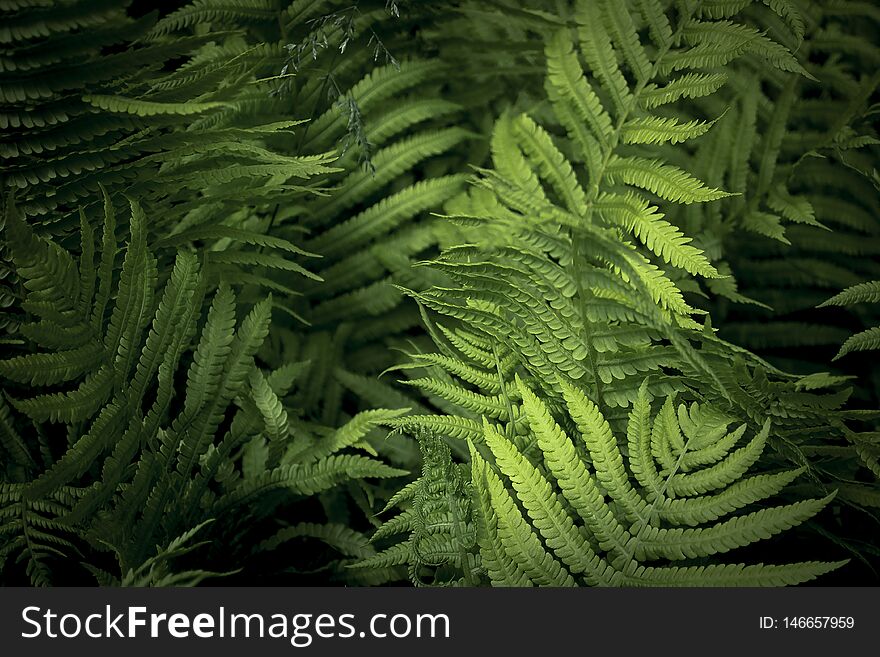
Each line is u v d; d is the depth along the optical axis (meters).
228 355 1.26
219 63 1.57
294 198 1.64
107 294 1.14
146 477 1.18
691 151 1.97
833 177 1.83
